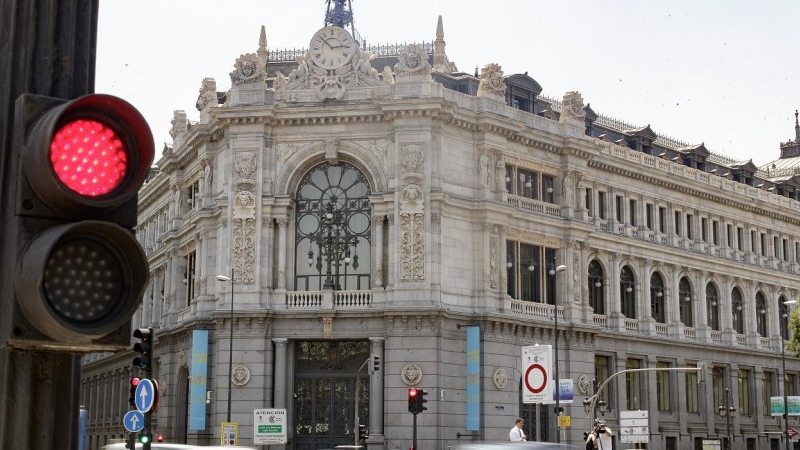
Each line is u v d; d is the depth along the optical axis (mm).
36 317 4617
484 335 67625
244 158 67812
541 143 74500
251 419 65000
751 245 98562
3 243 4895
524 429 69812
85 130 4656
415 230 65688
